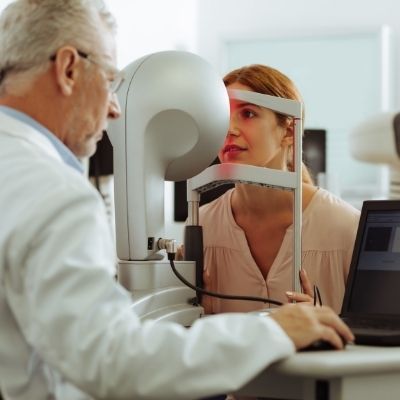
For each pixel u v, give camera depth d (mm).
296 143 1834
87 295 1048
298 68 5508
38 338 1056
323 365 1113
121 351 1048
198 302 1830
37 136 1223
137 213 1657
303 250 2113
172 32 5312
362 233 1631
